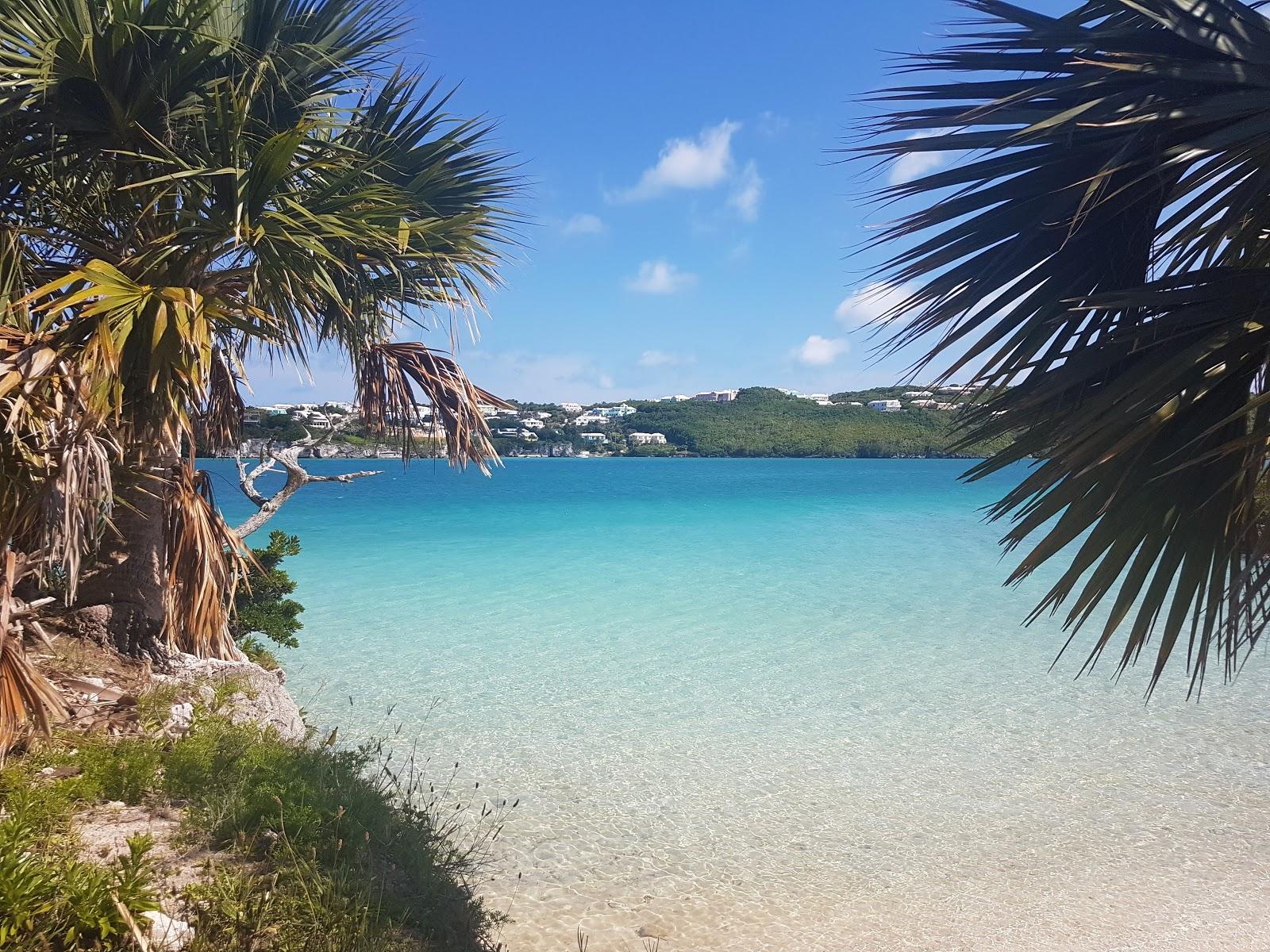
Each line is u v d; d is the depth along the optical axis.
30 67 5.57
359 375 9.26
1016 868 7.14
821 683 13.35
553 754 10.12
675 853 7.47
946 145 2.65
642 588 22.31
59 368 5.01
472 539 34.09
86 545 5.00
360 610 18.81
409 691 12.70
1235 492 2.28
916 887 6.80
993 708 12.05
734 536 36.44
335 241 6.79
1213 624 2.30
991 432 2.72
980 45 2.70
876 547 31.94
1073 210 2.49
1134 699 12.46
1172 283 2.32
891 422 172.62
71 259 6.72
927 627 17.67
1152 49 2.39
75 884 3.48
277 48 6.89
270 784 5.30
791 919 6.24
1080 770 9.58
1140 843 7.60
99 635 7.14
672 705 12.12
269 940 3.80
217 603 8.02
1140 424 2.27
